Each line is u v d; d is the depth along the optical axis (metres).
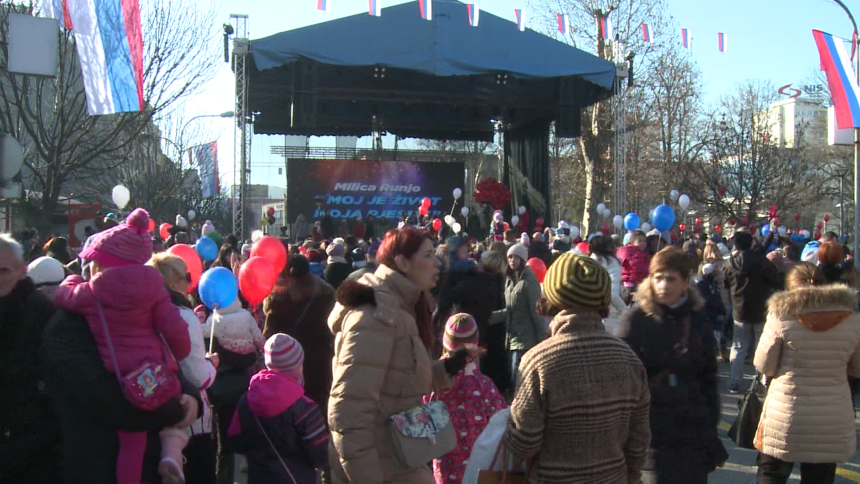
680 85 32.59
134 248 3.07
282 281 5.57
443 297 7.03
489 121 27.91
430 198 26.97
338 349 2.97
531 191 26.23
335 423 2.85
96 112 12.59
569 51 20.12
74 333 2.99
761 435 4.27
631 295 8.56
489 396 4.37
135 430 3.00
